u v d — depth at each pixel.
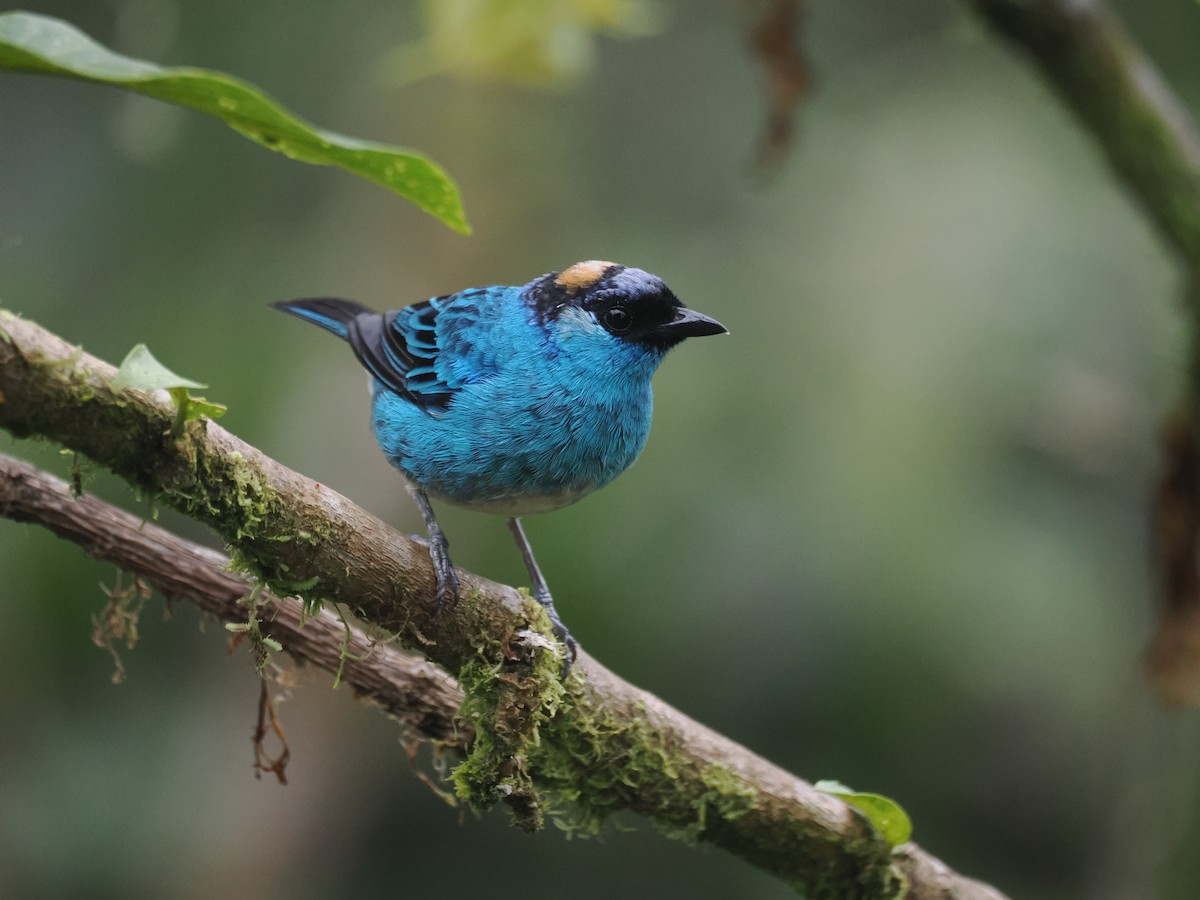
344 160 4.07
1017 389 11.16
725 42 14.09
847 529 10.88
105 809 11.62
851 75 13.40
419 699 6.51
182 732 12.19
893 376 11.18
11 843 11.27
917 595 10.82
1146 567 11.20
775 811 6.30
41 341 4.50
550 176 13.46
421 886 13.43
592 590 11.17
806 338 11.53
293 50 12.71
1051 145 12.25
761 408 11.30
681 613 11.14
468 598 5.71
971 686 11.17
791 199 12.75
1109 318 11.41
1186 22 13.01
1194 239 7.33
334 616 6.46
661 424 11.33
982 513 11.05
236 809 12.24
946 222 11.83
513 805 5.81
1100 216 11.84
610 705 6.11
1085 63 7.14
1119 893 10.59
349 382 12.53
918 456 10.95
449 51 9.55
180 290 12.24
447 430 7.30
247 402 11.93
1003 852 12.47
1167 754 9.80
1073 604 10.96
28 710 11.55
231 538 5.21
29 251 12.12
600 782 6.23
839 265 11.95
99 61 3.63
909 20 13.58
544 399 7.20
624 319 7.27
